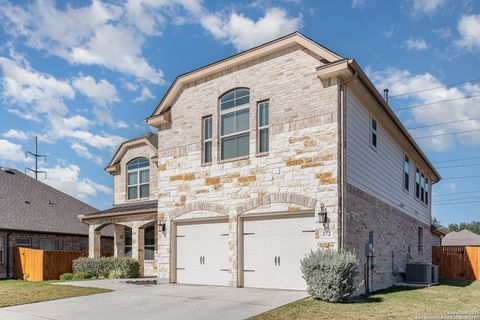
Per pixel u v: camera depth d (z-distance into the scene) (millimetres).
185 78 15750
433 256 25781
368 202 13836
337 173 11695
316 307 9633
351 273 10523
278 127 13102
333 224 11516
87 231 24984
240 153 14070
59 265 20203
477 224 90688
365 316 8742
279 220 12844
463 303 11172
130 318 8883
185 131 15719
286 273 12461
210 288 13180
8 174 25984
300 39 12836
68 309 9961
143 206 20031
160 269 15523
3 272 20547
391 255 16125
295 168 12531
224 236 14094
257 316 8734
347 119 12438
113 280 16797
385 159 16281
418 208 22328
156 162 21422
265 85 13656
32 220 22688
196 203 14859
